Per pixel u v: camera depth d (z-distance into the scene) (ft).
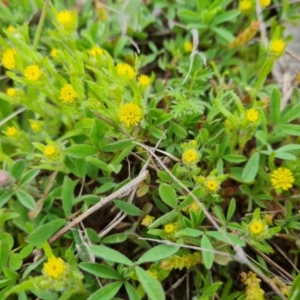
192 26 0.61
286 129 0.49
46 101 0.59
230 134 0.50
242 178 0.47
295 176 0.49
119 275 0.43
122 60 0.63
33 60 0.50
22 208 0.51
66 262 0.44
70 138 0.54
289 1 0.63
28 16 0.62
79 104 0.48
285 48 0.55
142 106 0.49
